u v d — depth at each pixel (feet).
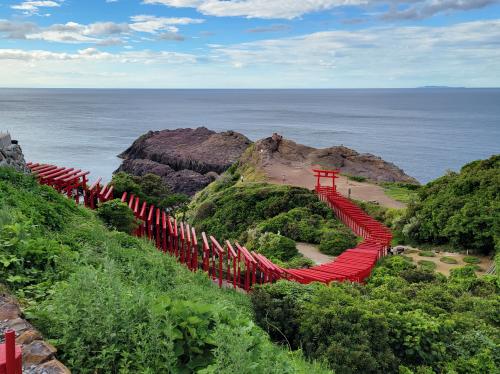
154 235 87.35
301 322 42.11
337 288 48.06
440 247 100.89
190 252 77.66
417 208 111.14
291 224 109.60
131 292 26.27
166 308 22.94
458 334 43.19
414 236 105.60
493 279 68.95
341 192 145.89
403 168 348.18
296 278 65.62
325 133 599.57
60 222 47.34
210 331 22.38
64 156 368.89
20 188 51.67
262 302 45.73
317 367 33.30
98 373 20.21
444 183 115.96
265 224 112.78
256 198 131.23
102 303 21.89
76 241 44.60
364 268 73.87
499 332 45.47
